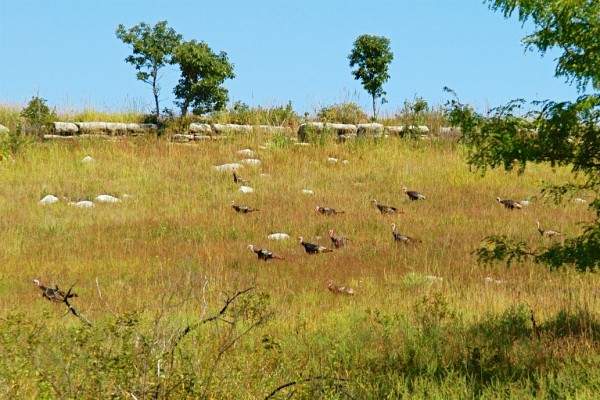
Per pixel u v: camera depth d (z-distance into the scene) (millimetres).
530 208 96688
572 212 93500
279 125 146000
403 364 35344
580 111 36344
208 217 91000
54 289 55344
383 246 77000
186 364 28828
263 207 97250
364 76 151250
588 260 37875
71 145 125625
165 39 143125
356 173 119062
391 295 56688
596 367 32250
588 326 41156
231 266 68750
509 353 36219
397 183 113375
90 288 59875
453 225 87250
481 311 48594
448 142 137000
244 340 38312
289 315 48188
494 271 65812
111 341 29344
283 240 80438
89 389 24828
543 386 30078
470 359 34656
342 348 37688
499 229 84562
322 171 120312
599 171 39250
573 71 36938
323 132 136375
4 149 117688
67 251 74875
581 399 28016
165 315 41312
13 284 61250
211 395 25750
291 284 61188
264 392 28688
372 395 30281
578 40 36688
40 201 97250
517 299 52281
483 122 38438
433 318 43844
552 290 57062
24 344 30250
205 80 141125
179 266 67375
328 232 84875
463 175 116562
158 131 136250
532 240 78375
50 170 112750
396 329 41562
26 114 131625
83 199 100500
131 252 74562
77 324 41969
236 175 110312
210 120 142625
